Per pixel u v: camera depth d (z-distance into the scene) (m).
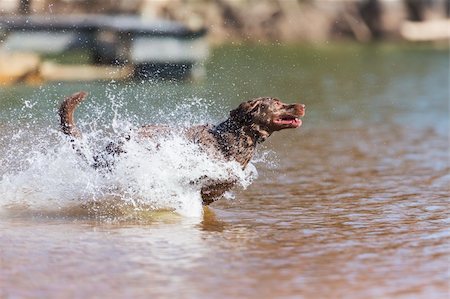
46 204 12.66
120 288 8.91
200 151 12.52
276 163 17.19
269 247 10.69
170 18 43.19
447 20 55.31
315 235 11.37
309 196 14.05
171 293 8.80
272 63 38.56
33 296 8.62
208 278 9.31
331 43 49.53
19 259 9.89
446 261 10.09
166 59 29.80
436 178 15.79
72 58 32.00
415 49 49.19
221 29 46.50
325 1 50.97
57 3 36.81
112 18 33.09
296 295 8.79
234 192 14.25
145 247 10.55
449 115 25.81
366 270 9.70
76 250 10.33
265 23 48.00
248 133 12.52
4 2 33.72
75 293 8.73
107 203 12.80
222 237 11.17
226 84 28.91
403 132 22.22
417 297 8.78
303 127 22.59
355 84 33.78
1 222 11.70
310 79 34.38
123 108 19.72
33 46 31.84
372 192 14.41
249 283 9.16
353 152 18.81
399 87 33.34
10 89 25.75
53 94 24.91
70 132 13.05
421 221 12.24
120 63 30.17
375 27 52.12
